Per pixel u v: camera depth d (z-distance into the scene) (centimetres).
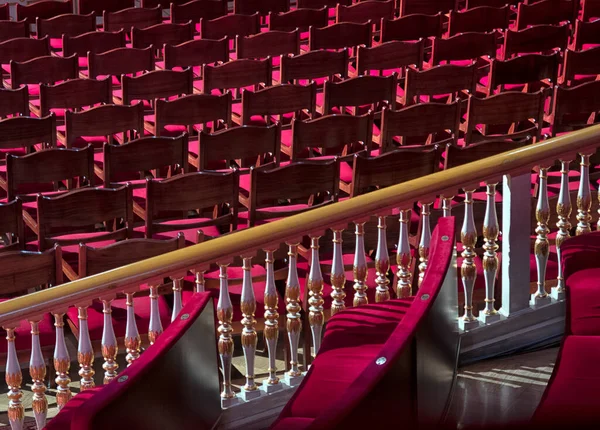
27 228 571
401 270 419
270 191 534
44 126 623
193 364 370
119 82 841
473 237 416
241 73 720
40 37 875
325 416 248
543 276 434
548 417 163
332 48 812
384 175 533
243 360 534
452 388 382
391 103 691
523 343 430
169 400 348
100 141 701
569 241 416
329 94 668
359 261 413
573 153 418
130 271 403
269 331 410
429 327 316
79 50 817
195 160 653
